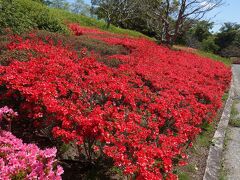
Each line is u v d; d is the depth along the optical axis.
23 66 6.19
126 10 34.50
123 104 6.12
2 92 5.85
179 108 6.93
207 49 56.47
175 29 22.88
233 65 35.00
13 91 5.53
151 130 5.21
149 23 25.84
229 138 8.27
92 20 27.81
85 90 5.94
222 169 6.40
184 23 23.50
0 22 10.99
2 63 7.00
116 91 6.24
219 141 7.71
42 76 5.99
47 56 7.57
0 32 10.45
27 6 13.37
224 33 61.03
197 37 57.81
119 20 34.97
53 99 4.98
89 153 4.73
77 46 11.00
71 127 4.57
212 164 6.40
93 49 11.30
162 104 6.21
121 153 4.15
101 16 38.75
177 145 5.11
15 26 11.29
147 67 9.53
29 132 5.45
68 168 4.79
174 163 5.85
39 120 5.20
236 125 9.55
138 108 6.35
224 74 14.30
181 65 12.52
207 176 5.89
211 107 8.25
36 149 3.34
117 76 7.77
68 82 6.01
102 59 9.59
